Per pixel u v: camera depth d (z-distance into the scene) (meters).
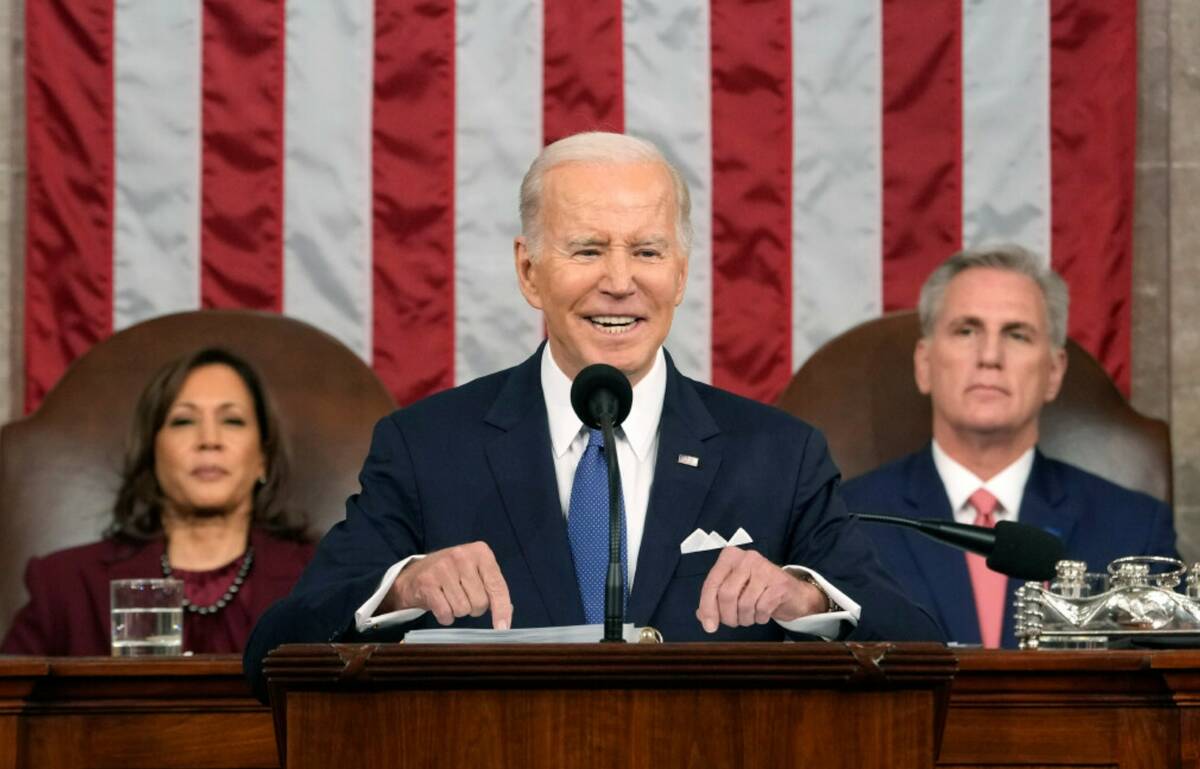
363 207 19.89
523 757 7.38
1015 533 10.55
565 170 11.58
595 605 11.22
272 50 19.88
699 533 11.30
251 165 19.83
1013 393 16.39
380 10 19.97
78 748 10.84
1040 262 16.81
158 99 19.80
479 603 9.48
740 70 20.02
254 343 17.45
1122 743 10.67
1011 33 20.03
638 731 7.39
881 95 20.03
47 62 19.75
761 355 19.88
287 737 7.44
